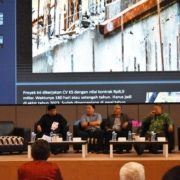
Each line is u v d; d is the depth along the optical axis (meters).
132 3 10.32
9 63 10.20
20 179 4.14
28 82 10.19
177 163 7.79
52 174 4.12
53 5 10.33
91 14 10.33
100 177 7.85
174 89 10.20
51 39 10.31
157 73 10.23
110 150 8.30
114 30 10.31
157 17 10.30
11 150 8.78
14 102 10.15
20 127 10.29
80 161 7.88
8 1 10.24
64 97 10.19
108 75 10.24
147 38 10.29
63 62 10.28
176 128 10.84
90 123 9.12
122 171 3.15
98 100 10.19
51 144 8.27
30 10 10.28
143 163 7.82
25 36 10.26
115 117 9.21
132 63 10.27
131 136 8.57
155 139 8.44
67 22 10.34
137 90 10.20
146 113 10.88
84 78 10.23
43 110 10.99
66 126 9.15
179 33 10.27
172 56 10.25
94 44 10.30
